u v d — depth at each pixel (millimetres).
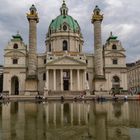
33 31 99250
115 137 17375
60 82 109312
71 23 125062
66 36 121500
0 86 134500
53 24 126375
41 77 113312
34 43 99250
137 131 19547
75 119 27375
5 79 111250
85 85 107438
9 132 19391
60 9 130500
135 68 146750
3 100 75812
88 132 19266
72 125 22969
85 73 109438
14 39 113625
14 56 112375
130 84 156875
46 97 81188
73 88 110312
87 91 99750
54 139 16812
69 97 82938
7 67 111812
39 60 114625
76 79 110812
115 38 118500
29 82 97625
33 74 98812
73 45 122375
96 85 100562
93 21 104125
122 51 116000
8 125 23062
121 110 37438
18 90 112000
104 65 115312
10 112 36000
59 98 82062
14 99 81375
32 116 30672
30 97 84688
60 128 21234
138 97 79188
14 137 17453
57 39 121875
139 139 16797
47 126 22422
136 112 33938
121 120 25953
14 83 114000
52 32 124062
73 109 40406
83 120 26438
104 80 100688
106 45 116688
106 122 24656
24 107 46031
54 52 112938
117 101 68062
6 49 112375
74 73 111312
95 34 102438
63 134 18500
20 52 112625
